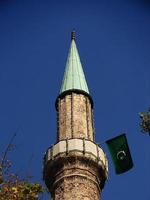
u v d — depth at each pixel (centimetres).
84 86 4322
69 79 4356
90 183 3481
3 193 1959
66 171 3516
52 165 3594
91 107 4266
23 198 1975
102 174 3653
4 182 1988
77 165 3541
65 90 4250
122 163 3378
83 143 3669
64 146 3638
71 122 3928
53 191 3516
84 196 3359
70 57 4688
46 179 3625
